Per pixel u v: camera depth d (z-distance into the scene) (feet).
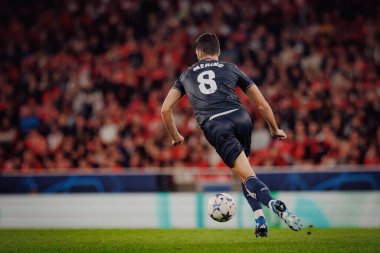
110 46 213.66
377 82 179.11
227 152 65.05
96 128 170.91
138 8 223.51
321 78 179.22
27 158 164.14
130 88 187.62
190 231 89.51
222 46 201.57
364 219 108.37
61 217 114.52
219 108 66.49
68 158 161.38
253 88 68.54
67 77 198.18
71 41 219.41
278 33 212.02
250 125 67.26
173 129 70.38
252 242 71.67
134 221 112.57
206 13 217.36
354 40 202.08
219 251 63.72
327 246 66.90
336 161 148.87
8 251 68.08
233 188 111.86
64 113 182.91
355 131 154.92
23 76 204.44
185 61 199.52
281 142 155.12
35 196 115.34
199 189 112.88
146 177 114.11
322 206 109.19
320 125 161.48
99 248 68.95
